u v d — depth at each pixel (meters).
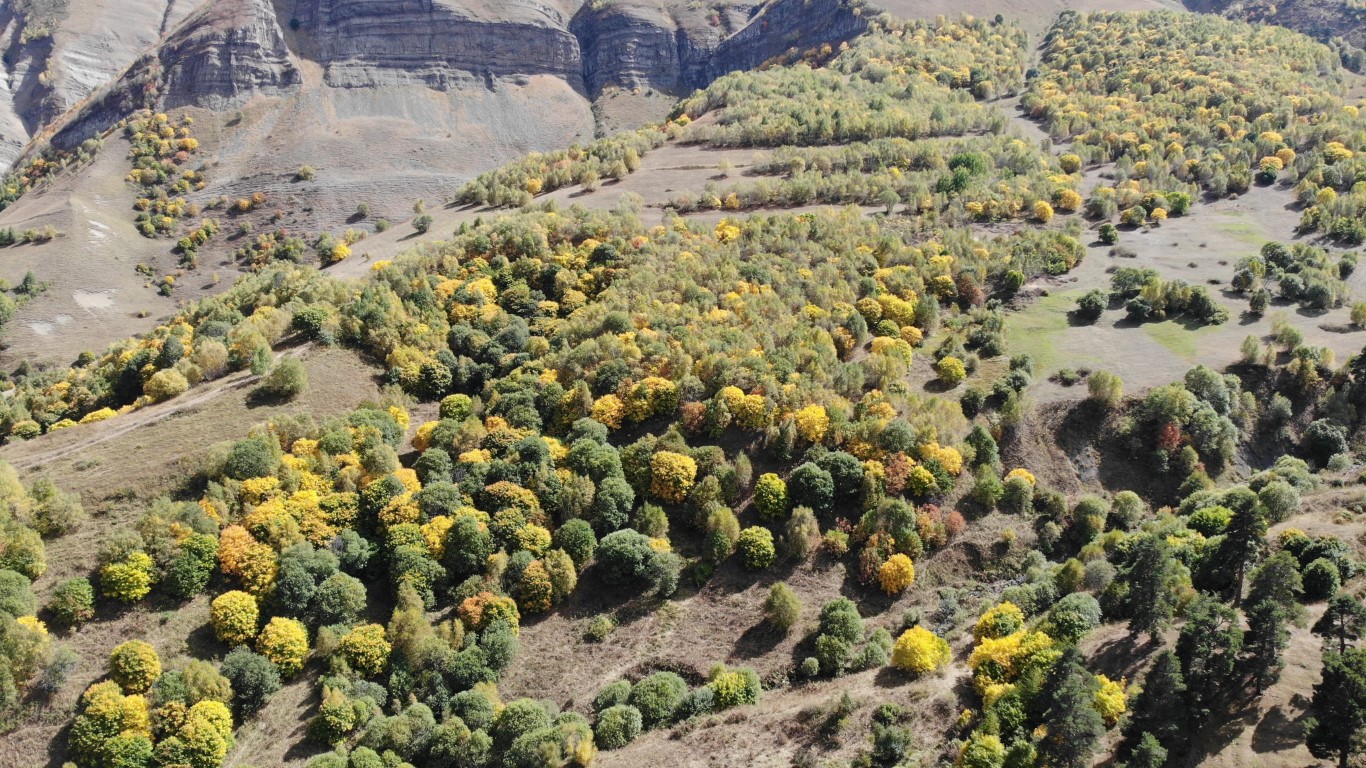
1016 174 106.62
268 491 54.78
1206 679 36.38
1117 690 38.25
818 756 39.59
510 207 113.69
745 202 102.75
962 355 70.56
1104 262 88.56
